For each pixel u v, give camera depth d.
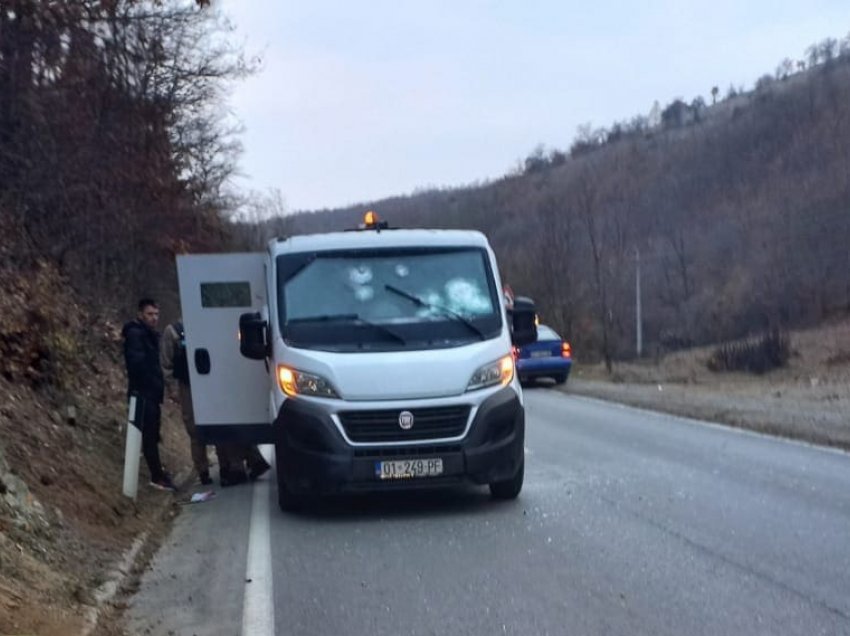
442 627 7.78
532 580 8.93
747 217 68.94
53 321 15.87
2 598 7.44
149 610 8.48
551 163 104.44
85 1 18.22
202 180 28.72
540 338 31.28
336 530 11.22
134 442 12.54
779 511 11.34
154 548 10.75
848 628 7.43
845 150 70.12
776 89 101.19
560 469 14.66
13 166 18.59
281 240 12.50
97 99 19.62
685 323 57.19
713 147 84.19
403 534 10.90
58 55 18.59
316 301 11.98
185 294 13.27
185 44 25.11
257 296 13.27
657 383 31.67
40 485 10.83
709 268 64.12
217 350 13.27
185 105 26.23
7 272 16.20
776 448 16.03
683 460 15.19
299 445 11.40
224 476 14.61
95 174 20.00
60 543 9.62
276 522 11.76
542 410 23.50
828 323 50.22
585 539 10.32
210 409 13.27
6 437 11.38
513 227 76.88
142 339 13.69
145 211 22.41
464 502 12.40
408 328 11.80
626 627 7.59
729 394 25.50
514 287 49.28
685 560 9.38
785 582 8.59
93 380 16.89
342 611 8.28
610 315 46.06
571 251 54.28
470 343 11.77
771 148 78.56
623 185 82.06
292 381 11.52
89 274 21.39
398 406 11.35
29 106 18.42
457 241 12.46
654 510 11.59
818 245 59.44
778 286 56.47
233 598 8.78
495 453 11.55
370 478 11.31
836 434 16.88
